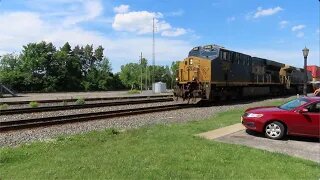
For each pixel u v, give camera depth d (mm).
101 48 123375
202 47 29984
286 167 8789
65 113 21844
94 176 7531
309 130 12727
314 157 10406
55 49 93750
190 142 11102
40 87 83688
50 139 11867
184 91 28594
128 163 8477
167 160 8836
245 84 34594
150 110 22531
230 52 31469
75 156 9133
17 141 12586
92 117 18578
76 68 95438
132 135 12266
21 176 7582
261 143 12164
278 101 32500
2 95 45250
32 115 20531
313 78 61438
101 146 10367
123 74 114562
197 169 8227
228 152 9992
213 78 28266
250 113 13609
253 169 8477
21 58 91938
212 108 25766
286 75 47281
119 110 21844
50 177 7469
